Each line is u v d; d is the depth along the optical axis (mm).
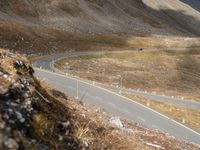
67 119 10242
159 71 146750
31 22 184000
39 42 139500
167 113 47344
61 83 48594
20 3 190375
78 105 16281
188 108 59156
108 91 49875
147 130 26922
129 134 17312
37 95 9703
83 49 154375
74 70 102250
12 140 6418
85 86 50000
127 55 160875
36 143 7465
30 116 8188
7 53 11109
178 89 121250
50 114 9266
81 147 9414
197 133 38562
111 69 125250
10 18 171000
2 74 8945
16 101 8250
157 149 16484
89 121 11727
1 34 129500
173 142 23828
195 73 161375
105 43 189250
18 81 9117
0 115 7133
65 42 157375
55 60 107562
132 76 118812
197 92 121750
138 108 43469
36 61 95562
